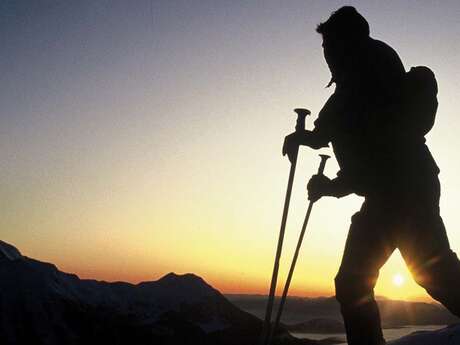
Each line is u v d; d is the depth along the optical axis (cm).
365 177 302
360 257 306
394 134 294
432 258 293
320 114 315
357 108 299
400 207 294
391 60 299
